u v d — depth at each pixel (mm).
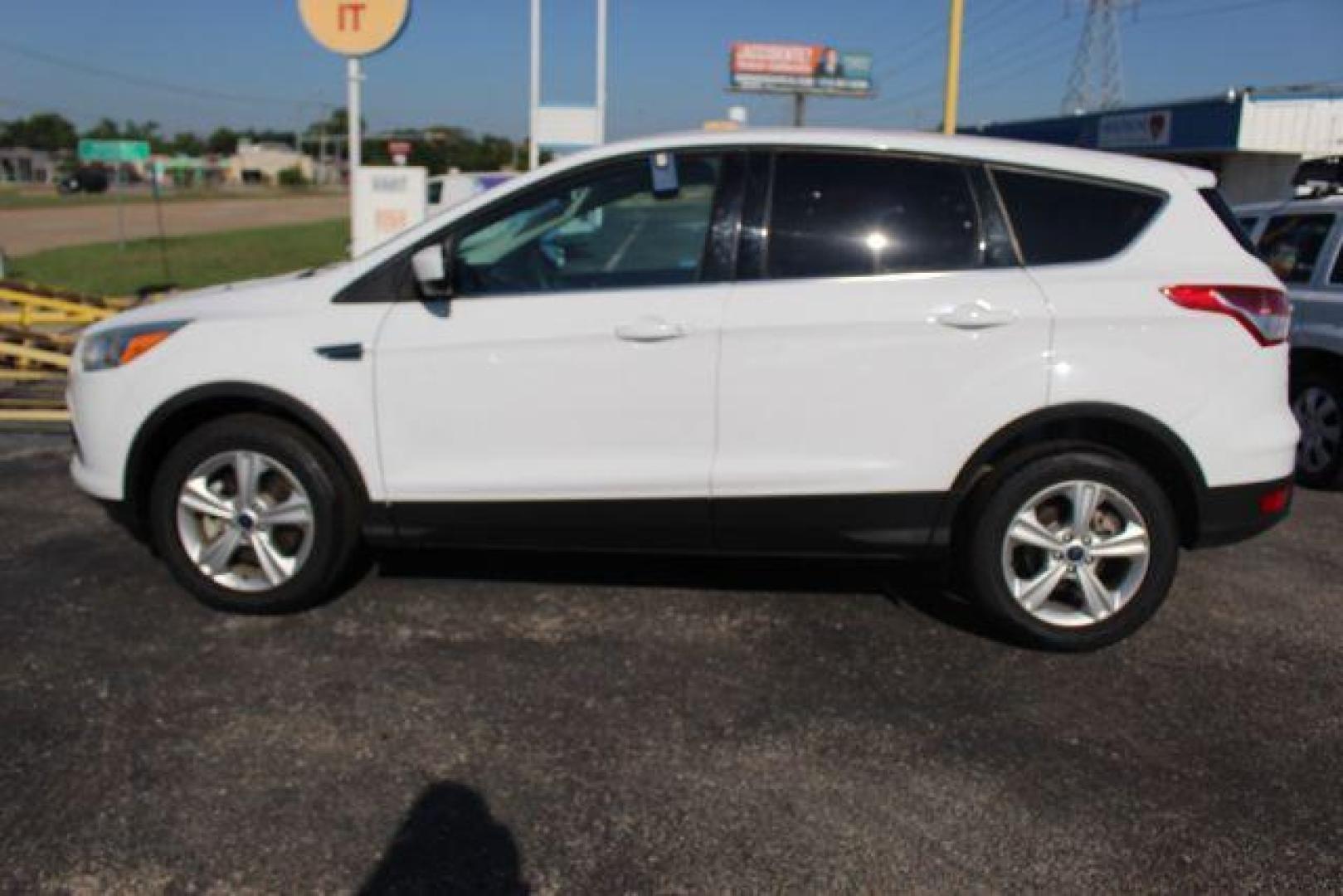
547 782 3107
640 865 2750
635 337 3811
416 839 2842
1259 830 2924
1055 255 3836
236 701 3539
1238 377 3793
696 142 3965
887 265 3826
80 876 2668
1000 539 3887
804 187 3887
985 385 3756
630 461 3900
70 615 4191
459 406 3936
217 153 144500
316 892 2637
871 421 3805
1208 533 3887
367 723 3418
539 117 15820
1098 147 29016
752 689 3689
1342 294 6203
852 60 68062
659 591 4535
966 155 3865
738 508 3900
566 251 3965
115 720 3402
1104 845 2854
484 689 3650
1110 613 3926
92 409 4141
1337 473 6227
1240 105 23828
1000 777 3164
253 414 4129
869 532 3904
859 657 3945
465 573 4688
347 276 4031
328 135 133750
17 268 20109
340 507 4086
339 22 10297
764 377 3801
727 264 3861
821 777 3152
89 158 23156
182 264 21328
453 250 3959
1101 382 3742
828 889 2672
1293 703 3650
